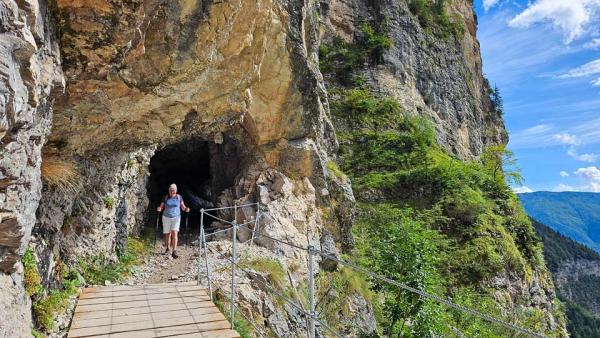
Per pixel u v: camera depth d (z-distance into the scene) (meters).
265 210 11.51
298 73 12.41
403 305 8.20
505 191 28.19
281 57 11.90
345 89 30.09
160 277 8.36
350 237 14.37
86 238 7.22
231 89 7.65
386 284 8.48
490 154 34.09
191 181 18.66
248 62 7.52
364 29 33.06
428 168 24.83
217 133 12.38
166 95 6.12
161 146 11.57
